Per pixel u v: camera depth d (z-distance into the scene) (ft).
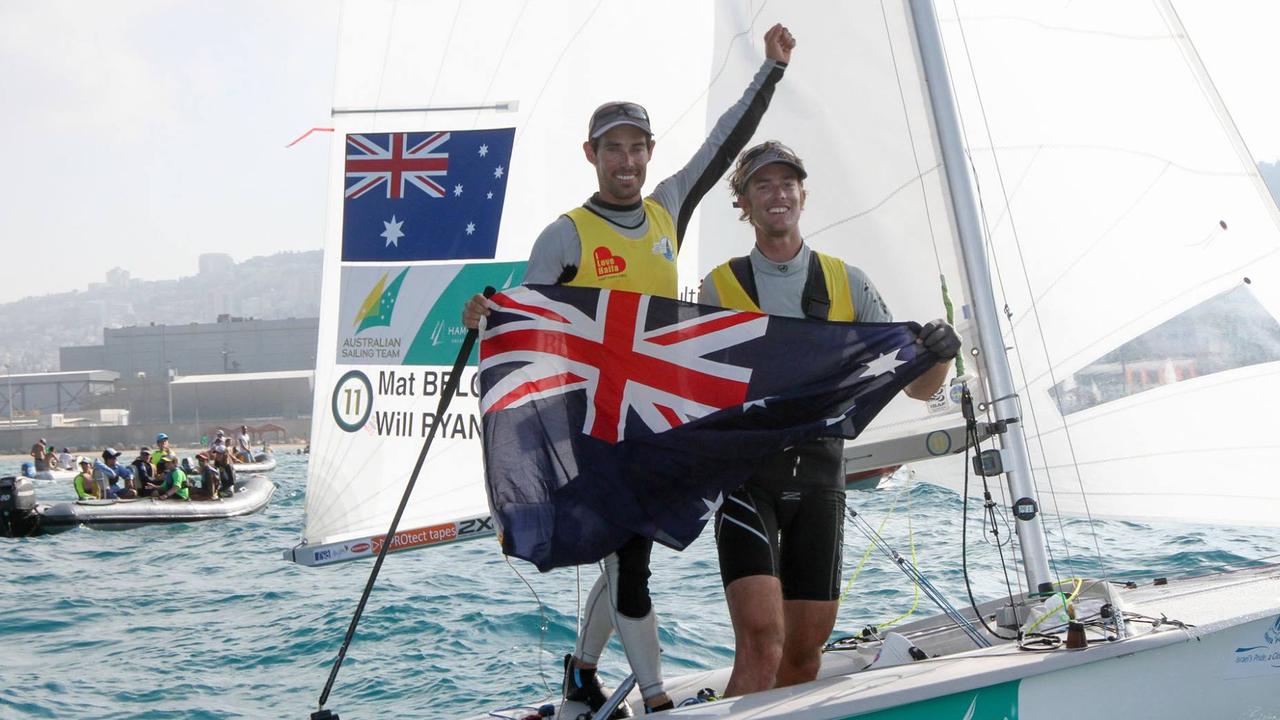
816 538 10.85
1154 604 11.55
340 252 13.73
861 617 20.31
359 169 13.62
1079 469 14.85
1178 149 14.38
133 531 55.67
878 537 13.34
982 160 15.24
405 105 13.51
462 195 13.38
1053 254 14.90
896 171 13.03
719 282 11.74
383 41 13.50
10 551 47.55
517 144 13.29
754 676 10.08
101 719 19.16
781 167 11.34
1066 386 14.87
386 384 13.55
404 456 13.46
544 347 10.57
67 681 21.98
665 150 13.11
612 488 10.20
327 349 13.82
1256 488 14.01
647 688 10.20
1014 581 21.91
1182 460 14.32
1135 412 14.49
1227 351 14.10
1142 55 14.57
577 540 9.92
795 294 11.55
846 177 13.15
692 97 13.07
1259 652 10.66
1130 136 14.60
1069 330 14.85
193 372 508.12
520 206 13.28
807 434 10.63
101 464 62.75
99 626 28.30
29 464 130.41
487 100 13.32
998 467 12.20
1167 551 23.31
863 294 11.84
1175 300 14.35
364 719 18.01
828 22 12.98
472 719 12.19
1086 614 10.96
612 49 13.10
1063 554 23.48
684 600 23.94
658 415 10.54
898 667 10.19
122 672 22.59
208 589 33.45
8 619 29.78
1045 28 14.92
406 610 25.58
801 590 10.81
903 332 11.11
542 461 10.15
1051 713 9.59
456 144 13.38
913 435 12.92
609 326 10.72
